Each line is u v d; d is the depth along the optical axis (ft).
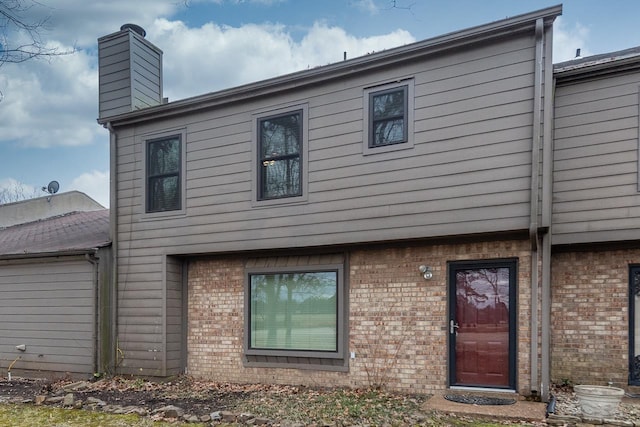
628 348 20.42
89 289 28.25
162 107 27.27
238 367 25.67
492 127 19.66
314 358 23.62
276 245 24.03
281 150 24.49
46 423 18.02
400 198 21.30
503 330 20.26
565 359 21.44
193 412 19.08
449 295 21.26
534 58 19.01
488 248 20.59
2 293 31.04
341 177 22.72
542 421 16.38
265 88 24.62
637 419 16.24
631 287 20.63
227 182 25.73
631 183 19.75
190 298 27.61
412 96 21.31
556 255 22.06
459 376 20.79
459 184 20.13
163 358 26.45
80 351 28.17
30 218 44.57
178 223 26.94
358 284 23.20
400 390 21.66
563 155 20.99
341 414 17.90
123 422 17.98
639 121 19.83
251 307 25.80
